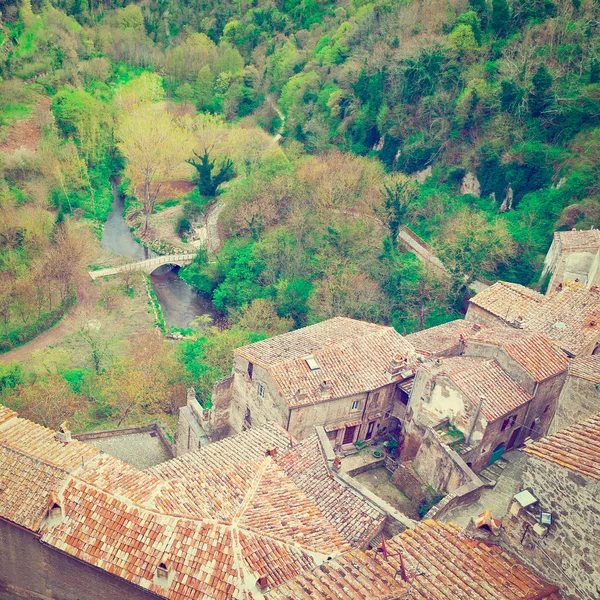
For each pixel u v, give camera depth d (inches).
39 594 1262.3
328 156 4160.9
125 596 1154.7
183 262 4128.9
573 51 3858.3
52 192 4387.3
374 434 2134.6
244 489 1302.9
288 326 3102.9
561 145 3567.9
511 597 892.6
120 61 6525.6
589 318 2223.2
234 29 6599.4
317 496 1486.2
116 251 4394.7
